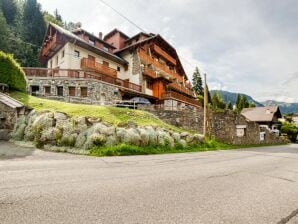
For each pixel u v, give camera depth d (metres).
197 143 18.84
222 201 4.89
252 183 6.66
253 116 59.03
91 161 9.68
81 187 5.53
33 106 16.59
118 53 39.78
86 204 4.40
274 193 5.67
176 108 28.53
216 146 20.47
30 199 4.56
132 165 9.09
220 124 25.09
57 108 16.78
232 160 12.06
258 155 15.45
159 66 41.38
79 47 30.91
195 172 8.05
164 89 40.34
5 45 42.94
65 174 6.90
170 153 14.43
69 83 27.38
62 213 3.93
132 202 4.61
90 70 29.62
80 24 40.34
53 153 11.18
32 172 7.00
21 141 13.18
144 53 38.00
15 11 58.09
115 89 30.52
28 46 49.12
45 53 35.94
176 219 3.86
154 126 16.56
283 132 53.78
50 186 5.52
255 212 4.32
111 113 17.58
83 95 27.58
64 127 12.97
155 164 9.59
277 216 4.17
